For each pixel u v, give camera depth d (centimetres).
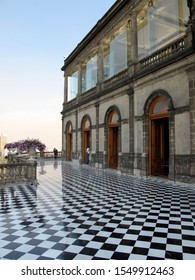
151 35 1473
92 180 1297
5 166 1099
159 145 1355
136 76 1395
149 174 1332
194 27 969
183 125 1082
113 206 735
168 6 1329
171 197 846
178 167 1109
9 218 618
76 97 2458
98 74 1956
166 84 1188
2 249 432
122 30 1722
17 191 990
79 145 2356
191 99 1025
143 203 768
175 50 1138
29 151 2216
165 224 561
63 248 434
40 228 542
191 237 480
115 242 459
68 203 778
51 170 1862
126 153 1530
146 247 435
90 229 533
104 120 1827
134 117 1441
